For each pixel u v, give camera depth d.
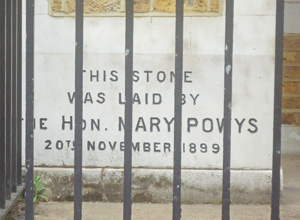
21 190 4.87
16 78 4.79
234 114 5.65
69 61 5.68
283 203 5.78
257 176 5.63
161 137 5.68
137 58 5.65
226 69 2.91
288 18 9.17
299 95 9.16
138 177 5.65
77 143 2.97
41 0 5.64
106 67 5.66
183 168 5.69
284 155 9.11
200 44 5.63
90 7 5.63
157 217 5.10
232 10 2.88
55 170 5.67
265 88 5.63
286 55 9.16
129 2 2.91
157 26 5.63
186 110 5.65
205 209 5.44
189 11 5.61
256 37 5.60
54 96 5.69
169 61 5.65
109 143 5.70
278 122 2.91
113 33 5.65
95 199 5.69
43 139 5.71
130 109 2.96
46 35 5.67
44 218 5.02
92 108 5.69
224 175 2.94
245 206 5.57
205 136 5.67
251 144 5.67
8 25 4.41
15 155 4.71
